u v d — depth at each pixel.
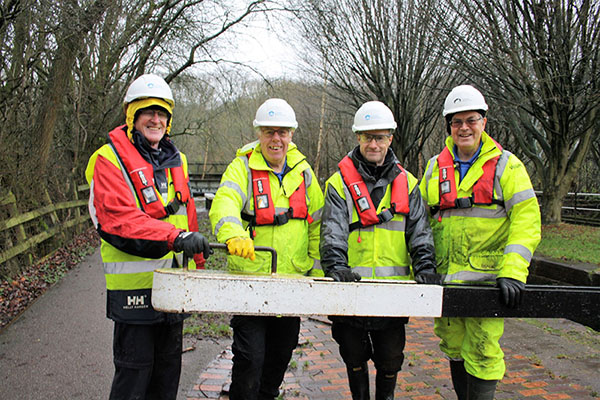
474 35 9.73
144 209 2.57
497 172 2.88
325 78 14.34
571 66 9.19
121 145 2.57
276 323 3.01
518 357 4.52
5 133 8.04
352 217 2.93
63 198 11.26
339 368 4.18
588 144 10.48
